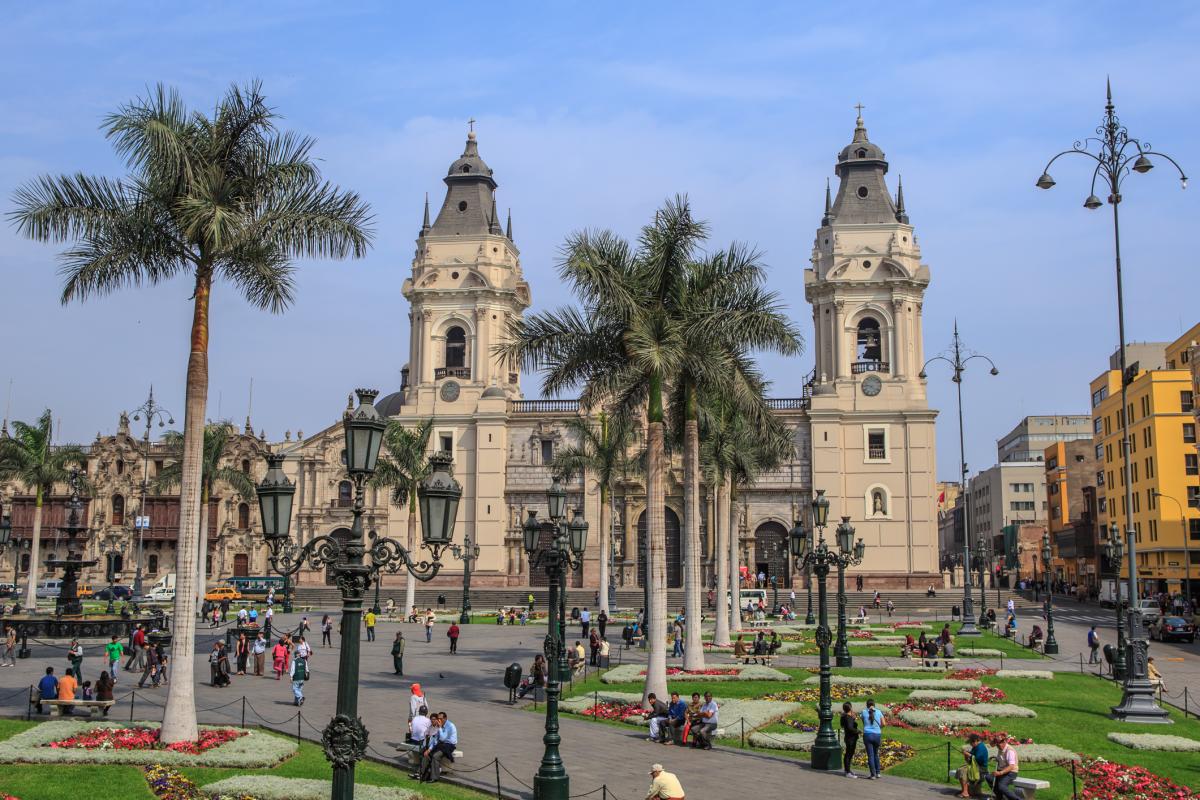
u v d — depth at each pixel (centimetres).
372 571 1647
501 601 9900
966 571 6875
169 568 11669
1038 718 3588
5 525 6038
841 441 10331
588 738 3169
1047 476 15650
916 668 4903
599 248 3816
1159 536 10088
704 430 5250
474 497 10756
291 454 11381
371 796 2347
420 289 11006
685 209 3812
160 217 3105
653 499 3791
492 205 11394
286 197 3120
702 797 2484
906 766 2869
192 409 3002
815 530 10150
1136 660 3666
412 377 11088
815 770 2822
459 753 2748
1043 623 8169
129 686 4116
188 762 2633
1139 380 10725
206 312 3073
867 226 10488
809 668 4841
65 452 8125
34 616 5831
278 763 2702
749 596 8694
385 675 4662
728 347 4041
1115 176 3875
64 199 3012
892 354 10375
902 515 10162
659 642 3697
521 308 11481
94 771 2547
